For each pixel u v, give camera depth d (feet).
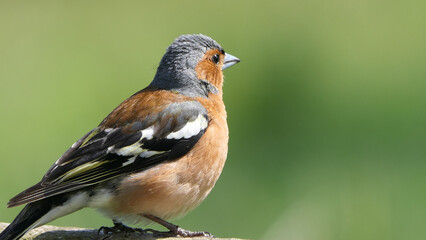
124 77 51.24
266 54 52.11
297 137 42.98
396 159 39.58
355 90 47.39
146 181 24.47
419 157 39.81
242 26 56.08
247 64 51.06
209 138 25.73
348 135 42.93
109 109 47.60
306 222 35.58
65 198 23.68
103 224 34.58
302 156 40.73
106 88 49.73
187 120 25.71
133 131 25.22
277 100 47.91
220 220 35.73
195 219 35.60
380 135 42.06
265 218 35.70
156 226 35.24
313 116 45.21
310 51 52.21
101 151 24.64
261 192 37.68
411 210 35.58
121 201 24.50
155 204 24.82
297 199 37.01
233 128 44.83
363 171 38.86
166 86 27.81
